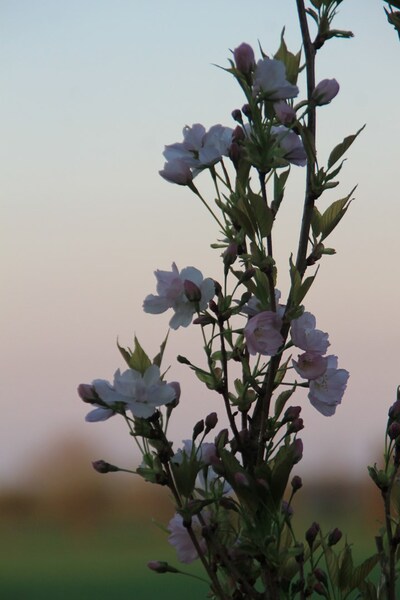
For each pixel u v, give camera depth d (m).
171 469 1.34
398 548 1.36
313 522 1.35
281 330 1.36
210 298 1.35
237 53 1.36
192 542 1.36
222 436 1.35
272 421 1.36
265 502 1.33
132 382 1.33
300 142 1.38
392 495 1.38
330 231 1.38
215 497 1.35
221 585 1.36
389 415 1.34
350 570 1.35
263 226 1.35
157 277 1.36
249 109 1.37
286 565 1.35
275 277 1.37
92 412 1.34
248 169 1.38
